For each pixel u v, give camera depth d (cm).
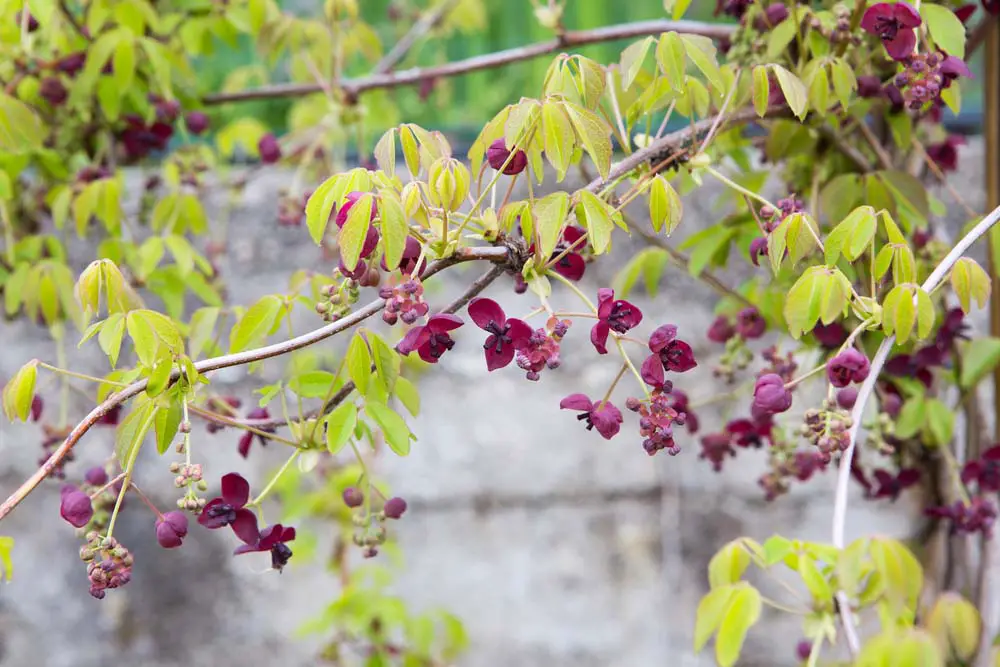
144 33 149
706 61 128
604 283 172
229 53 185
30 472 171
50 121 148
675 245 170
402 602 161
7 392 126
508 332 124
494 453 175
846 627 125
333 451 127
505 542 175
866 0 133
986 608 145
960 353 144
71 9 153
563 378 174
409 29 179
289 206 154
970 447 148
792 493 171
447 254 124
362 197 121
